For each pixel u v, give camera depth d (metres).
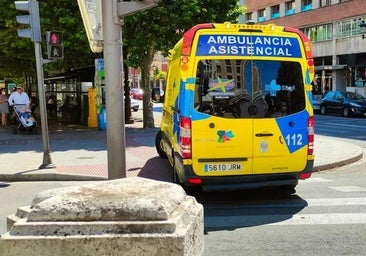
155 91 26.36
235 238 5.35
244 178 6.87
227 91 6.79
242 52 6.84
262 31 6.90
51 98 26.88
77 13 16.48
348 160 11.08
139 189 2.65
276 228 5.75
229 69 6.80
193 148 6.73
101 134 17.03
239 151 6.82
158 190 2.63
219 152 6.78
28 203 7.44
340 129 19.81
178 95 7.39
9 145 14.04
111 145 5.64
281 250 4.88
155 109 37.03
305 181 8.87
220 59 6.77
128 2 5.50
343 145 13.52
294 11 45.78
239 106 6.81
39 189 8.62
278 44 6.95
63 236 2.29
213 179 6.79
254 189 8.08
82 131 18.22
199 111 6.73
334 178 9.23
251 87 6.85
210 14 17.53
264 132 6.86
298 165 7.05
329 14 40.88
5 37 17.06
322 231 5.57
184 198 2.69
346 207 6.77
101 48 6.41
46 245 2.28
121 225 2.30
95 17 5.89
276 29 6.96
